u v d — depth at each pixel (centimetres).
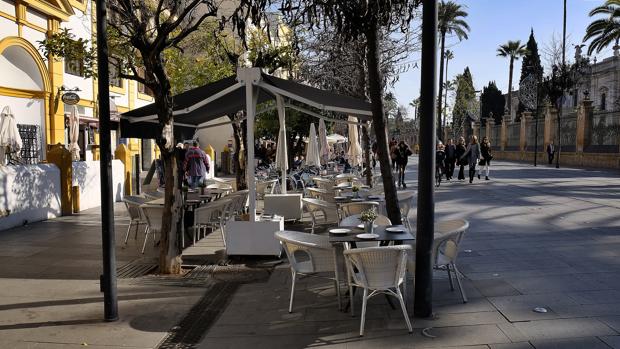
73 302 586
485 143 2130
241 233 794
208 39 1463
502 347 432
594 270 654
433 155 502
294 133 2078
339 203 904
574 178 2172
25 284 657
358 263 476
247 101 793
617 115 2886
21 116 1606
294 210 1144
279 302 588
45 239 961
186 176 1388
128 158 1695
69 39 815
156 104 712
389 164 734
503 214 1151
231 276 705
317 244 572
